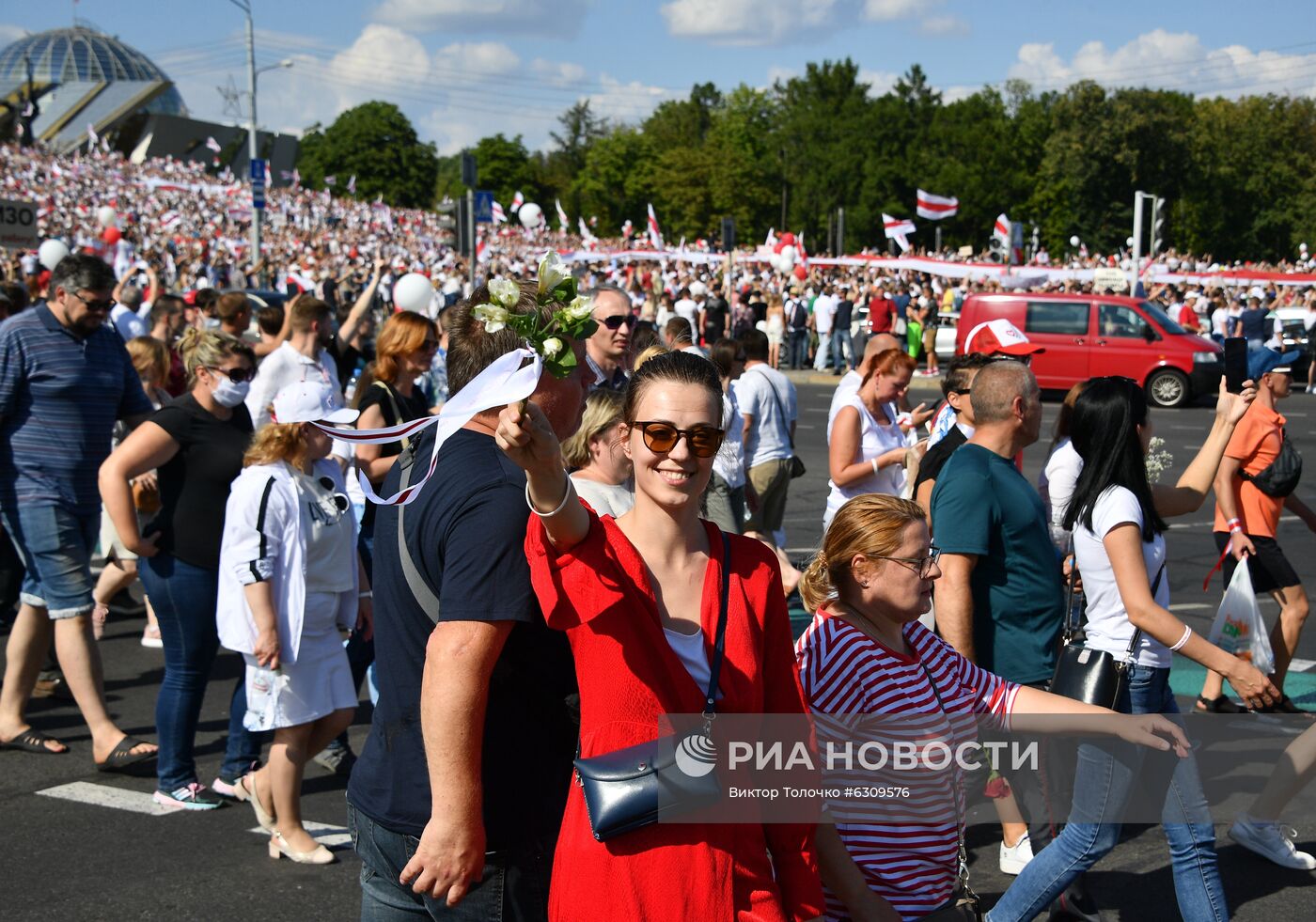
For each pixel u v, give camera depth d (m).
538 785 2.44
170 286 31.72
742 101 122.25
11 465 5.52
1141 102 79.69
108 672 7.03
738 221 95.75
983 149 94.25
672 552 2.30
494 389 2.03
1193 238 81.88
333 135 118.38
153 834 4.85
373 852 2.55
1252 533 6.01
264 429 4.52
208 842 4.77
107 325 5.87
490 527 2.30
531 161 113.19
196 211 62.25
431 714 2.26
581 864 2.18
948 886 2.85
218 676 7.02
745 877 2.21
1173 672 6.54
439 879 2.28
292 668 4.50
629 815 2.11
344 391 8.55
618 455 4.03
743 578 2.34
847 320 25.38
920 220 96.19
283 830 4.60
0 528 7.18
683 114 119.50
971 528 3.84
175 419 4.95
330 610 4.60
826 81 111.31
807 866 2.33
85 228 49.47
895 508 2.88
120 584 7.71
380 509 2.58
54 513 5.52
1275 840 4.53
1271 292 30.50
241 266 37.75
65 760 5.66
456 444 2.47
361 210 76.25
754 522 7.92
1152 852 4.56
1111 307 21.42
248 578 4.40
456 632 2.28
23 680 5.79
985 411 3.99
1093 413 3.76
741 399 7.76
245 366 5.02
